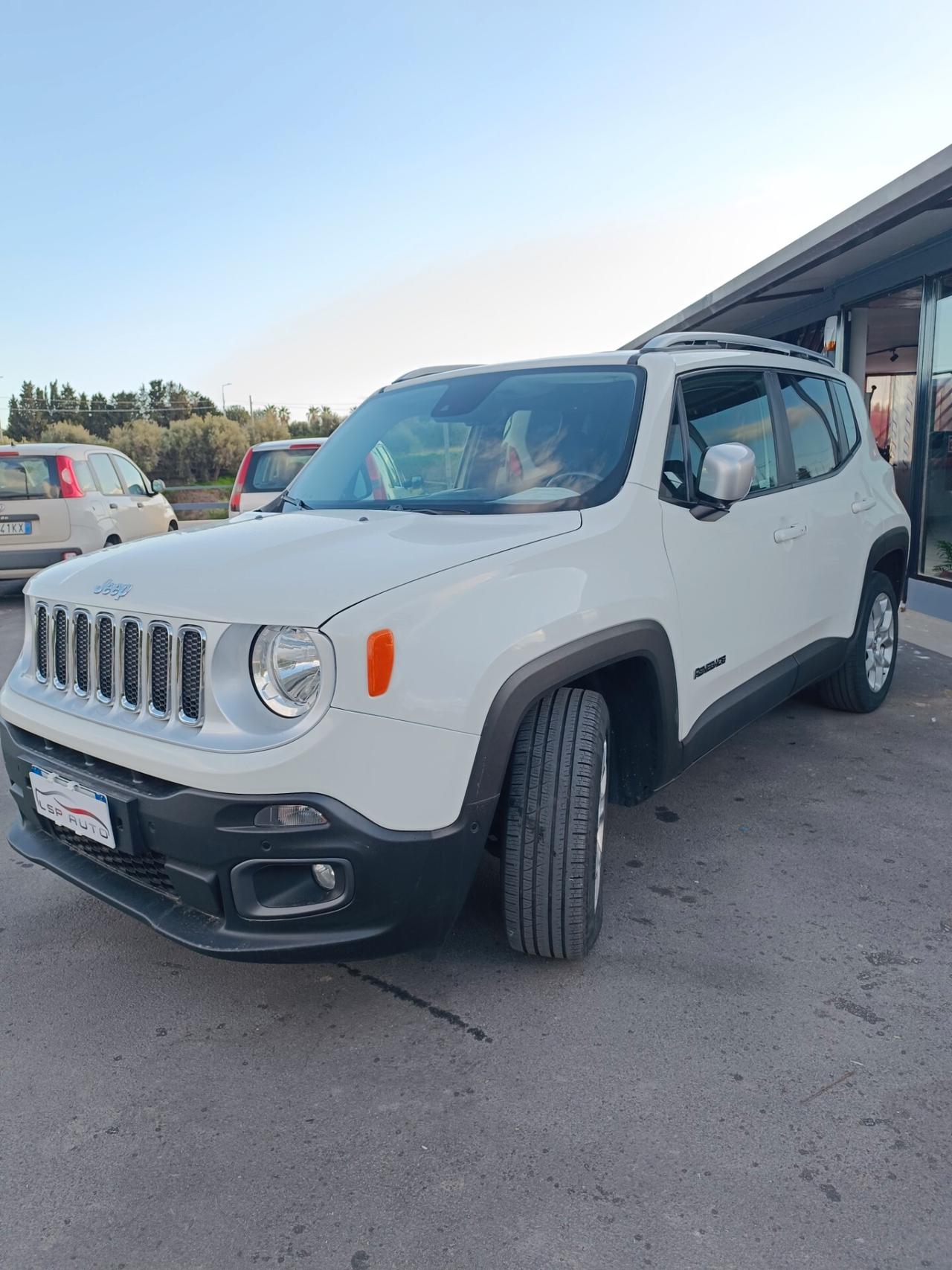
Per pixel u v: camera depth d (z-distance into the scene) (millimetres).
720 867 3391
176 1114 2213
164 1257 1817
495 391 3510
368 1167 2027
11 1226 1900
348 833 2129
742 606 3488
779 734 4812
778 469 3893
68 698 2619
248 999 2672
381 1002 2635
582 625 2564
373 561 2385
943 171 5859
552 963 2793
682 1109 2172
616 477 2973
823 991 2625
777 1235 1816
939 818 3783
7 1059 2428
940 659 6371
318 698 2117
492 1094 2244
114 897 2443
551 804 2539
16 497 9758
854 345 9586
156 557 2617
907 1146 2037
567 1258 1782
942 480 7969
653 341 3549
